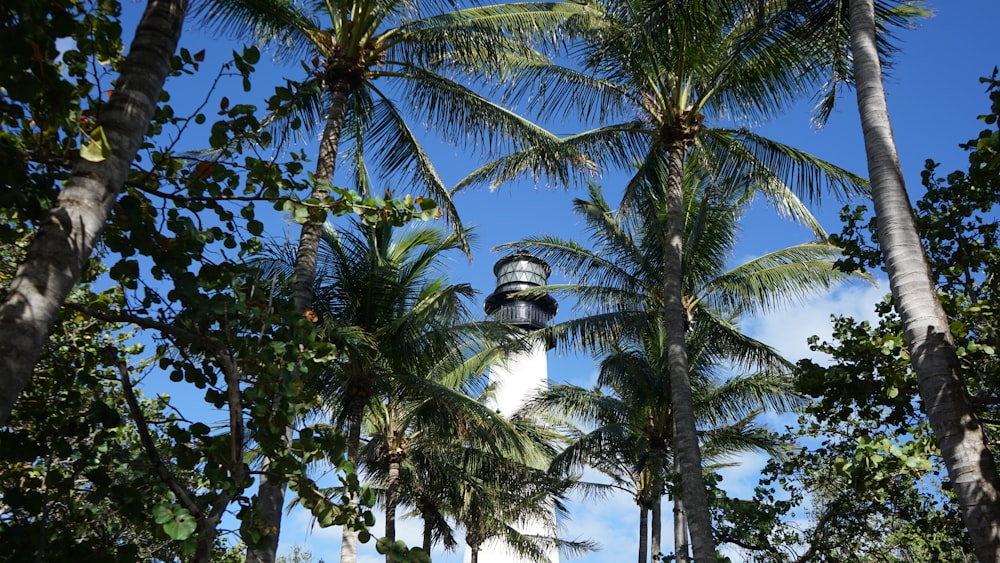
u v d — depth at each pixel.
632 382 19.94
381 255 16.23
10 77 4.03
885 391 8.79
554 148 14.52
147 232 4.95
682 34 13.48
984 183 8.68
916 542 12.45
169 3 4.49
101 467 4.95
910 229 7.41
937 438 6.68
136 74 4.23
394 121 14.04
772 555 13.14
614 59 14.69
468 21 13.48
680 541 19.39
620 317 18.22
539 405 21.86
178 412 5.19
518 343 18.81
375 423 22.28
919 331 6.96
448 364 19.55
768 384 19.52
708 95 14.80
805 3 11.87
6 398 3.32
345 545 19.72
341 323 13.84
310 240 11.42
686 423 12.60
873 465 8.23
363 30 12.82
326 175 12.04
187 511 4.30
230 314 5.08
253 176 5.18
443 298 15.41
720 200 17.62
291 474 5.14
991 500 6.22
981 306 8.69
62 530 4.82
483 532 27.44
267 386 4.96
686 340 19.55
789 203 15.18
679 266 13.91
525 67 15.32
